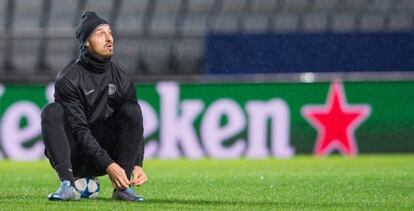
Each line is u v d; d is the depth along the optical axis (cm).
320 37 5097
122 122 2084
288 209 2078
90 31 2056
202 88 4703
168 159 4659
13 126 4734
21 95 4741
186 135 4703
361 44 5094
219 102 4697
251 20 5581
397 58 5103
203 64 5231
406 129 4728
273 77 5119
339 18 5581
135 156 2088
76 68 2081
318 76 5100
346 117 4734
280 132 4719
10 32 5541
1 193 2583
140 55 5300
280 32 5116
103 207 2005
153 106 4716
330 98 4725
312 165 4147
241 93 4700
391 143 4741
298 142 4728
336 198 2445
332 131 4734
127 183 2017
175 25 5612
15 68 5416
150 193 2598
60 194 2081
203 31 5228
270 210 2047
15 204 2116
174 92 4703
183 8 5656
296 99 4719
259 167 4053
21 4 5762
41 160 4716
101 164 2031
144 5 5691
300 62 5100
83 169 2192
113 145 2134
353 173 3572
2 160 4719
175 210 1997
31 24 5712
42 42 5425
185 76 4988
